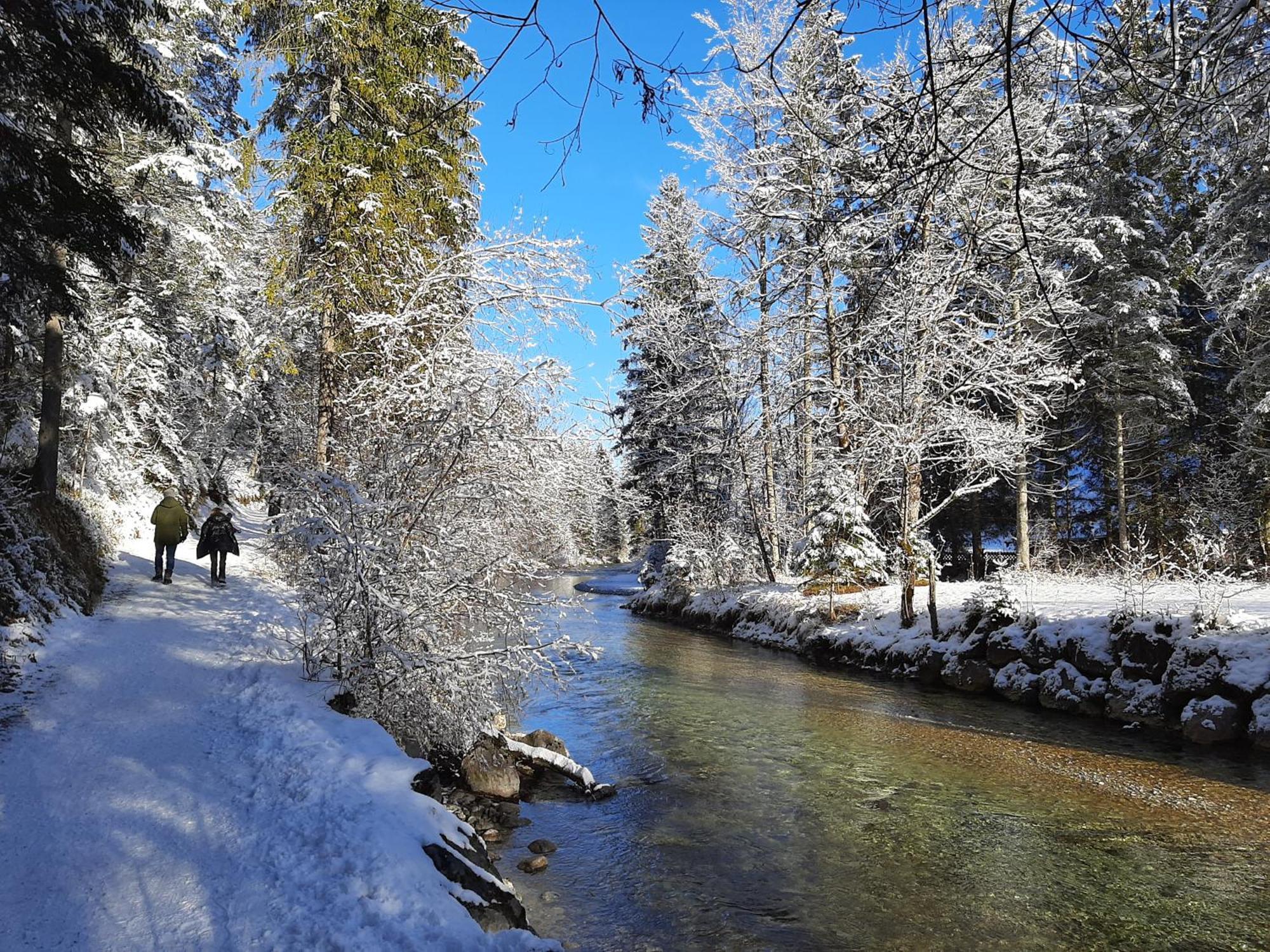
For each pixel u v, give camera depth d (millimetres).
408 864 4602
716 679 15453
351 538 8023
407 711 8258
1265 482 20797
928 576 17484
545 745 9875
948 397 17953
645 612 29953
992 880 6527
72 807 5262
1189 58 3014
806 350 20969
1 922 3896
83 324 15320
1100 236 19297
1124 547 22484
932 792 8742
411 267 12008
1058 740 10992
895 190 3559
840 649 17703
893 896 6242
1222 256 16047
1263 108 3674
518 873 6586
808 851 7102
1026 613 14594
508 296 11945
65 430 16047
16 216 9617
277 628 11258
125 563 15773
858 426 18797
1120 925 5785
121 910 4082
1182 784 9023
